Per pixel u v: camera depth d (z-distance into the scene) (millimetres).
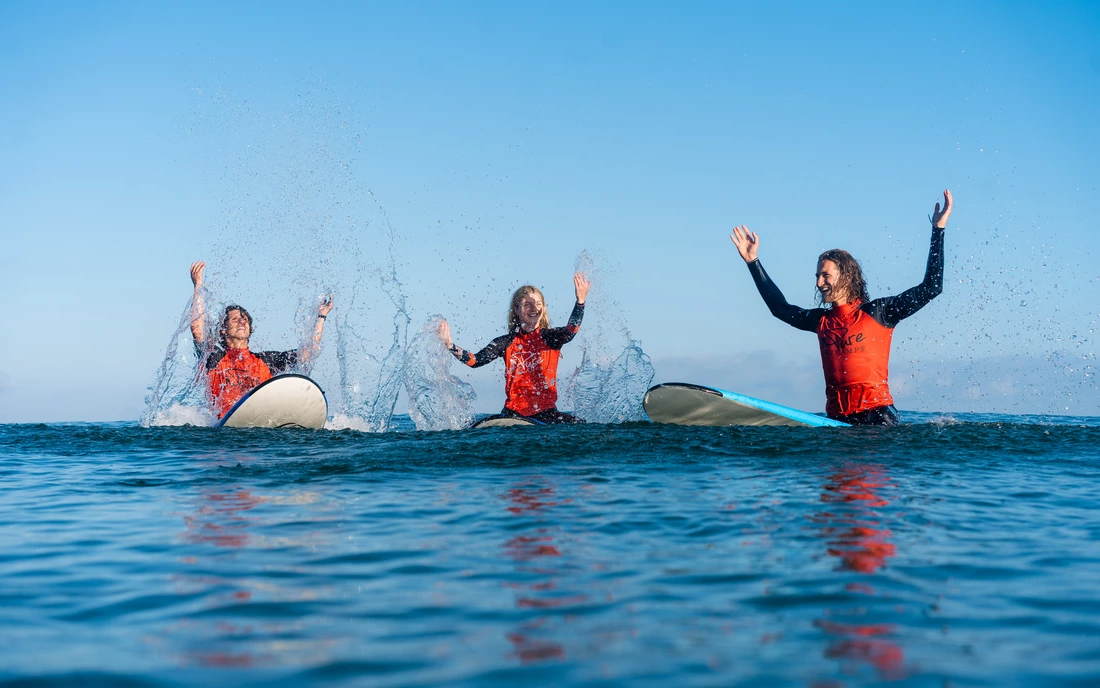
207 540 3111
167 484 4547
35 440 6914
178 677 1764
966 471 4645
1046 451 5508
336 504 3809
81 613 2240
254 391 7699
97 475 4965
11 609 2283
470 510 3615
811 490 4004
